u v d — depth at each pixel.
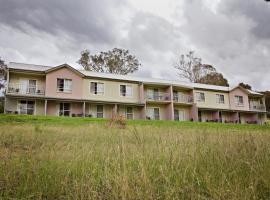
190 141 4.72
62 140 6.09
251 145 4.16
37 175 2.80
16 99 21.53
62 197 2.49
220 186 2.44
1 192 2.46
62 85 23.17
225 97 32.12
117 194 2.36
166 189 2.47
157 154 3.77
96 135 7.28
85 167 3.24
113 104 25.02
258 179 2.60
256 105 35.41
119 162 3.25
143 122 18.38
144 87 27.59
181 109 28.95
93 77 24.55
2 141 5.61
